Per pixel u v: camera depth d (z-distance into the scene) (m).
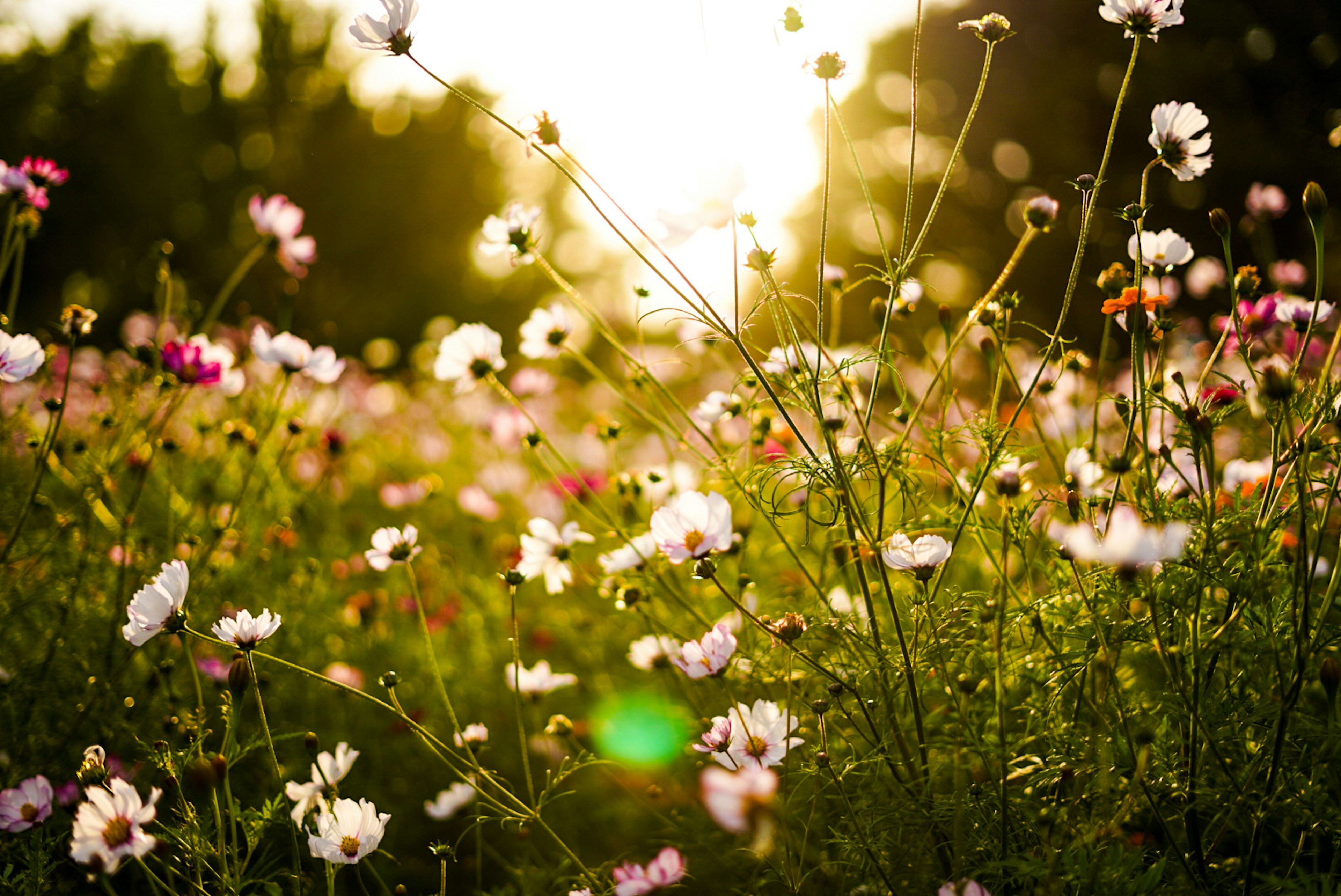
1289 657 1.35
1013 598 1.46
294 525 2.15
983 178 10.30
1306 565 1.28
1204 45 9.02
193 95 14.28
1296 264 1.96
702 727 1.58
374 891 1.64
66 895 1.50
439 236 15.68
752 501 1.40
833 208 9.94
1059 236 9.12
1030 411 1.62
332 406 2.72
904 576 1.60
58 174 1.86
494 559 2.46
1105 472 1.42
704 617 1.64
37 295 10.44
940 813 1.32
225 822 1.55
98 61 13.14
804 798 1.46
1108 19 1.39
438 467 3.62
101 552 1.80
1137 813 1.38
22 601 1.70
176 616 1.38
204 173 13.82
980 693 1.47
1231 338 1.71
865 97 11.09
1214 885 1.30
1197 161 1.39
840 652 1.46
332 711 1.87
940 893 1.26
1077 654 1.33
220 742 1.71
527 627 2.11
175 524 1.93
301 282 12.79
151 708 1.65
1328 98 8.50
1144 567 1.27
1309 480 1.31
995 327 1.46
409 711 1.86
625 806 1.71
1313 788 1.30
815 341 1.42
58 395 2.50
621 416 3.26
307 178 14.91
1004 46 10.03
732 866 1.50
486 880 1.67
